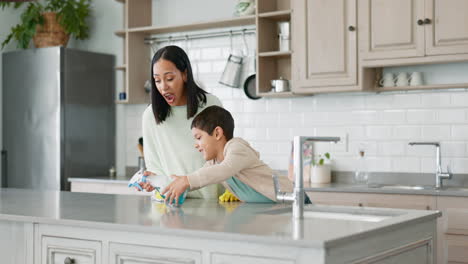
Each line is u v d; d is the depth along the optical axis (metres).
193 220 2.07
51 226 2.25
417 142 4.45
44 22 5.74
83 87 5.65
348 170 4.76
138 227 1.97
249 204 2.58
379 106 4.64
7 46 6.02
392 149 4.59
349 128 4.75
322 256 1.66
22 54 5.71
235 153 2.42
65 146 5.49
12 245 2.37
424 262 2.29
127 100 5.49
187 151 2.84
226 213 2.26
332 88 4.45
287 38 4.79
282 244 1.69
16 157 5.75
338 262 1.72
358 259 1.83
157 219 2.11
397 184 4.56
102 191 5.21
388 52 4.22
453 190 3.91
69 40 6.15
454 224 3.84
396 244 2.07
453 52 3.99
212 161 2.62
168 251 1.96
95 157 5.76
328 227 1.89
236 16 4.97
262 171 2.54
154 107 2.81
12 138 5.79
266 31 4.89
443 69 4.40
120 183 5.11
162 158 2.91
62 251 2.22
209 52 5.38
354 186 4.32
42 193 3.23
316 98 4.88
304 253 1.70
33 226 2.30
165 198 2.41
